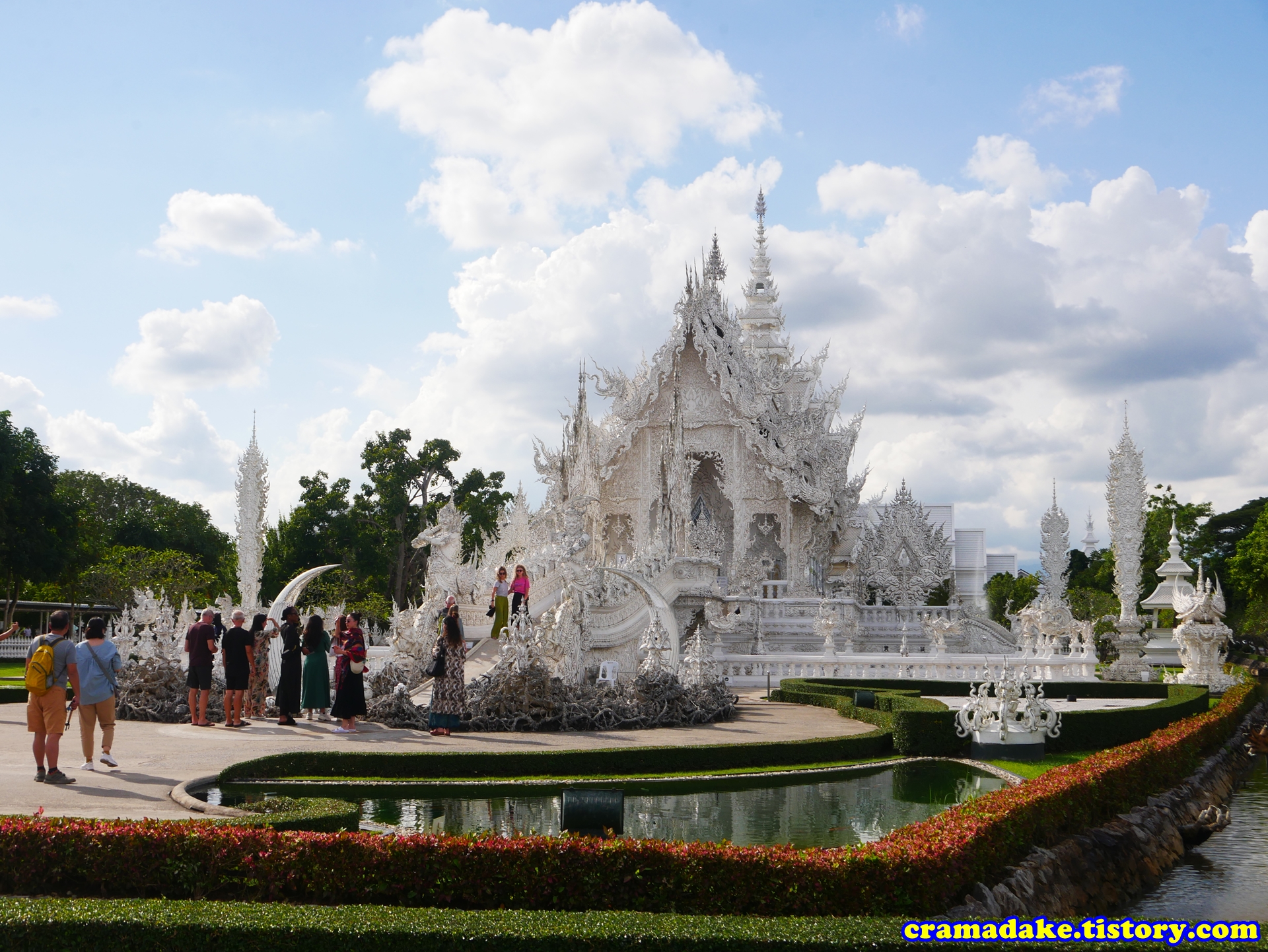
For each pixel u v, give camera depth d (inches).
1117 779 624.1
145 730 780.6
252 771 602.5
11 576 2160.4
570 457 2190.0
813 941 316.8
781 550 2212.1
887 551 2460.6
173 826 374.3
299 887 361.1
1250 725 1254.9
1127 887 540.7
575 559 1429.6
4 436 2018.9
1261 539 2539.4
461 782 632.4
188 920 315.3
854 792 653.3
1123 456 1531.7
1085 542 3619.6
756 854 367.2
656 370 2156.7
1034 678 1336.1
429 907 346.6
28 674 529.3
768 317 2787.9
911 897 363.9
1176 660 1582.2
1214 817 717.9
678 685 947.3
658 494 2144.4
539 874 363.6
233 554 3631.9
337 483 2896.2
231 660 800.3
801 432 2155.5
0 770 568.7
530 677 860.0
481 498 3046.3
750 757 735.1
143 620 1083.3
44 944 311.9
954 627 1466.5
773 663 1407.5
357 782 612.7
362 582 2755.9
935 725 813.2
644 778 671.1
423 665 1103.6
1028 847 485.7
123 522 3221.0
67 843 365.1
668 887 362.9
